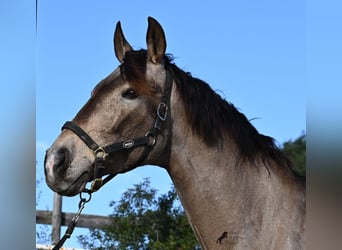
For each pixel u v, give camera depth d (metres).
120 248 5.72
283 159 3.20
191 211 3.15
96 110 3.04
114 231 5.75
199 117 3.13
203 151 3.13
